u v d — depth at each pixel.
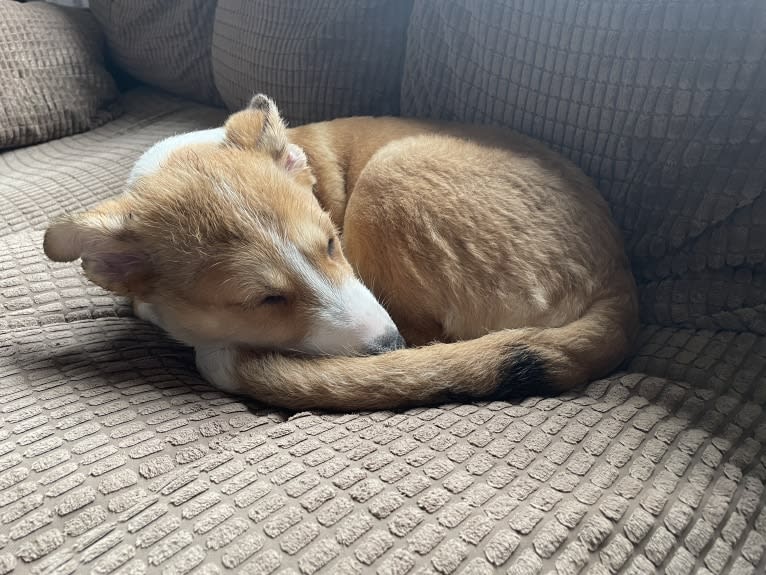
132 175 0.46
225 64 0.68
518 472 0.26
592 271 0.38
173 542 0.22
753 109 0.34
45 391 0.32
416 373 0.33
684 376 0.33
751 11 0.33
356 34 0.56
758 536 0.24
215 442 0.29
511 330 0.35
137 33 0.79
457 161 0.41
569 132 0.42
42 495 0.25
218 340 0.39
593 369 0.34
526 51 0.42
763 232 0.36
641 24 0.36
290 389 0.33
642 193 0.40
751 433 0.29
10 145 0.72
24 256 0.46
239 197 0.37
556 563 0.22
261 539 0.22
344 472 0.26
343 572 0.21
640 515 0.23
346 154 0.50
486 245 0.38
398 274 0.40
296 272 0.36
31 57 0.73
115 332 0.40
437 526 0.23
